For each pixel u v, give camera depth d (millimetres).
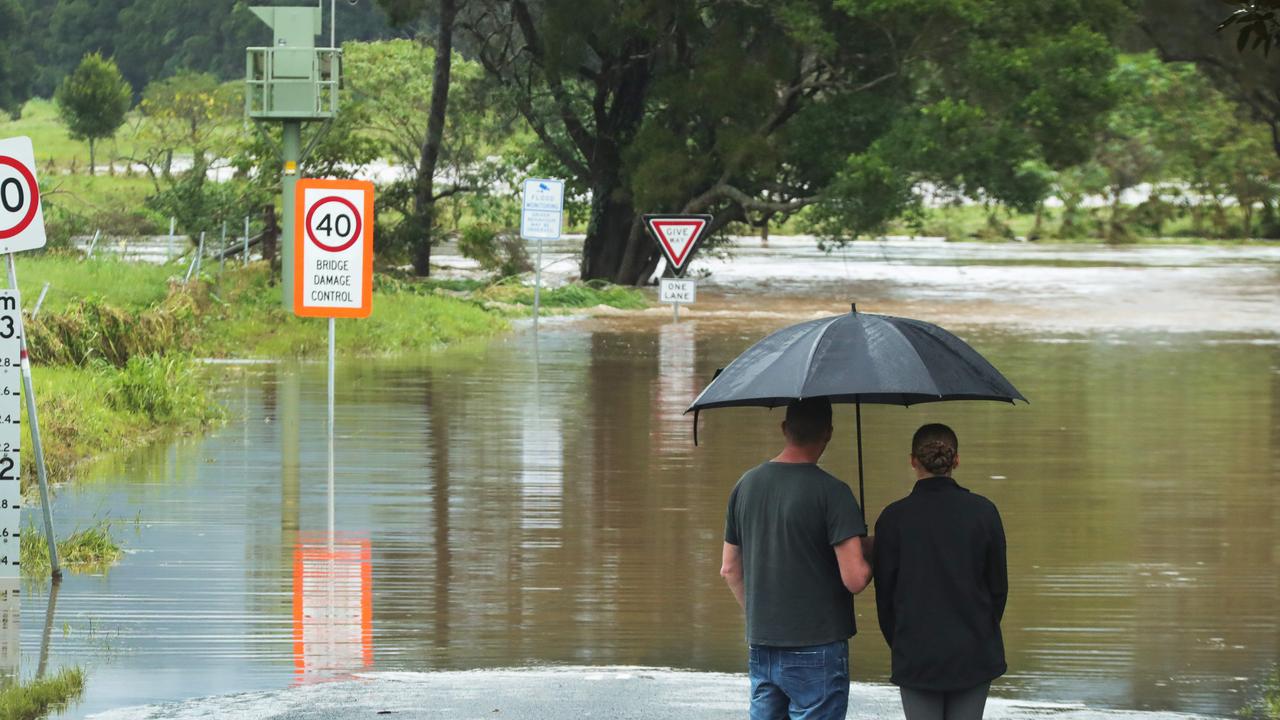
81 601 23031
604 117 96750
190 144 113812
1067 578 25266
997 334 69375
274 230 71812
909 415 44031
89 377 41906
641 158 92312
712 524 29141
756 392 14172
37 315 45438
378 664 20141
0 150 23438
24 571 24719
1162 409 45281
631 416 42656
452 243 131500
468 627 22016
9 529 23688
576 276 103625
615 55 93688
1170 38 147125
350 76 104688
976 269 119812
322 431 39406
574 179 101125
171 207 86500
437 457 36000
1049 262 130000
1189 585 24828
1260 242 172625
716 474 34219
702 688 19125
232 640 21094
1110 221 172125
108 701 18297
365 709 18031
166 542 27000
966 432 40844
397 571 25266
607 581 24812
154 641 20984
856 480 33844
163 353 48469
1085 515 30297
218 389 47000
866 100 94750
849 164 87750
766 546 14430
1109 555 26922
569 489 32438
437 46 96250
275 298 63438
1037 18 89875
